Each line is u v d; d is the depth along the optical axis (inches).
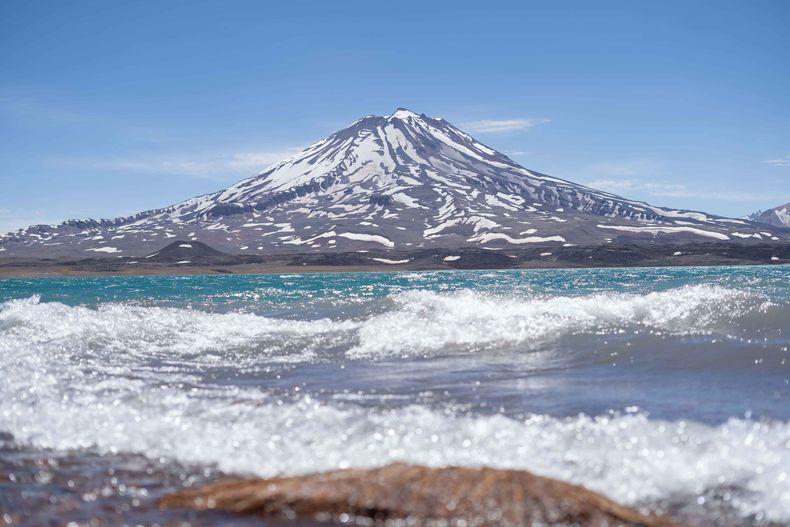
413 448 219.3
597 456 207.6
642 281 1461.6
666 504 176.9
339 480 179.0
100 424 258.2
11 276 4446.4
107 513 168.7
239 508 170.4
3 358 413.7
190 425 252.8
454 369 374.0
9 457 222.1
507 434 229.1
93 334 503.5
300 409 271.1
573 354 401.7
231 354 440.5
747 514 169.3
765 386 310.3
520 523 157.3
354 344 458.6
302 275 3496.6
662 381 327.0
